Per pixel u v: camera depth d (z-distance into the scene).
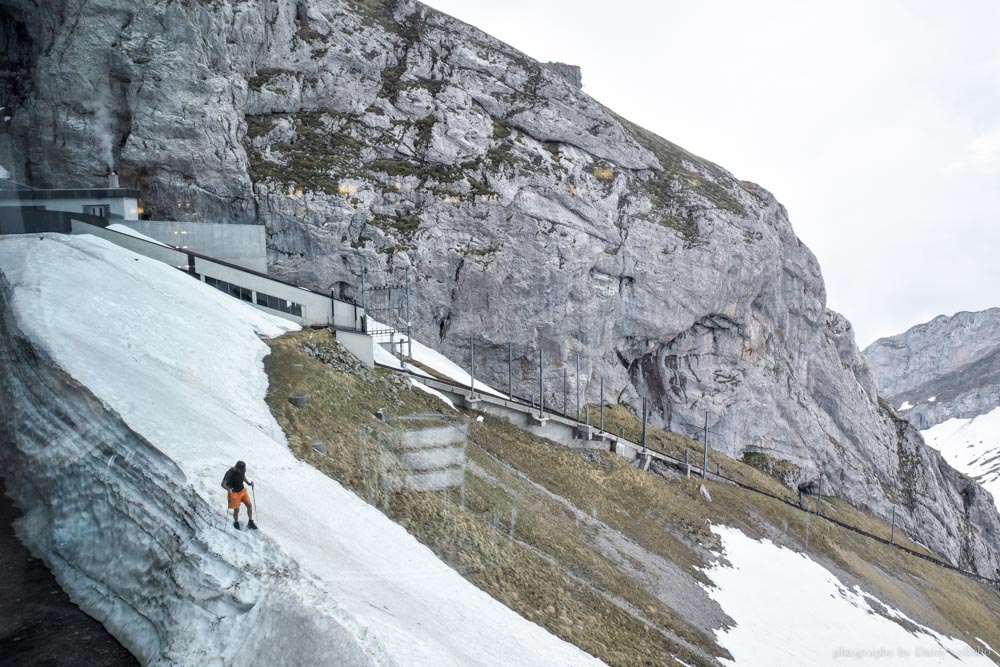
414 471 31.62
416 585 19.70
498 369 76.19
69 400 17.92
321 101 74.25
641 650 28.88
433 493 30.41
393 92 79.44
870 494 112.31
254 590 13.68
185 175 59.78
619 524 49.19
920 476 126.94
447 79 84.75
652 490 61.06
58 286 26.48
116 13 58.34
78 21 57.44
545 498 44.06
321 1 79.88
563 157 87.62
